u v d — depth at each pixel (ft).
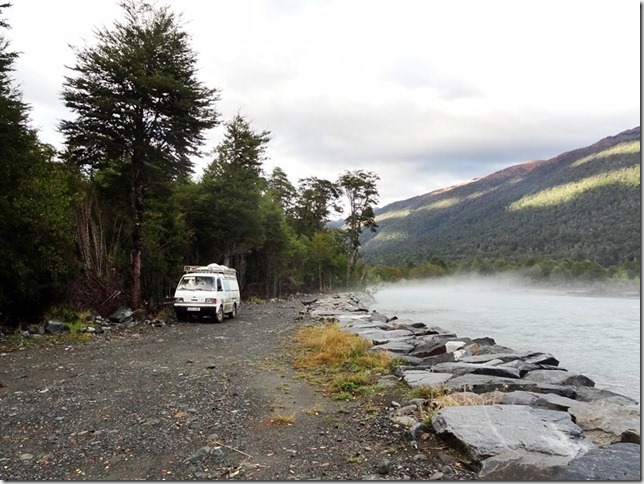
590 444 15.64
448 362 34.01
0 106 44.32
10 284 49.14
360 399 23.97
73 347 41.22
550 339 70.59
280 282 171.73
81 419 20.26
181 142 69.41
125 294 67.36
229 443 17.39
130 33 65.67
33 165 50.37
